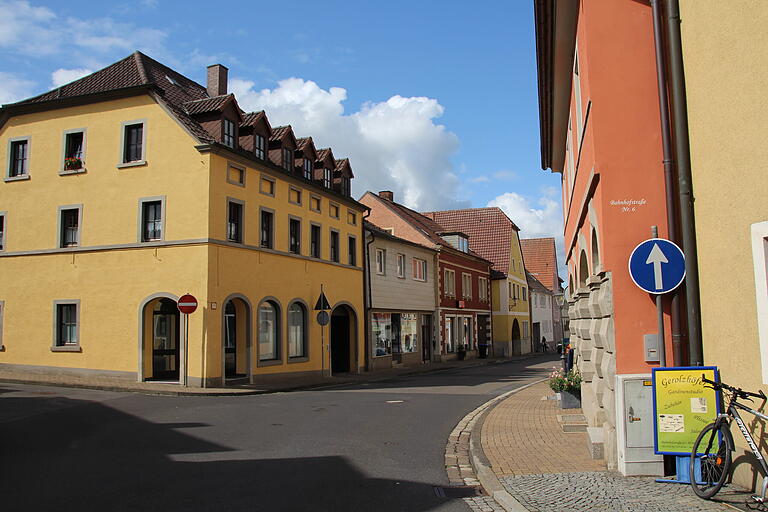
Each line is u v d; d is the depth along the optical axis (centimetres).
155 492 673
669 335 741
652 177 775
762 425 605
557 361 4144
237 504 631
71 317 2084
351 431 1104
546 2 987
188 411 1342
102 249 2041
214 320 1919
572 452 877
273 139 2389
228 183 2027
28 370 2103
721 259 670
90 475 750
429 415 1327
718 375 665
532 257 7444
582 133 964
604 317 812
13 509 605
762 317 605
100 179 2073
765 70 597
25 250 2153
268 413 1326
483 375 2697
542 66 1273
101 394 1653
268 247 2261
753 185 617
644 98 786
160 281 1958
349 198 2864
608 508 587
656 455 704
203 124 2086
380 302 3136
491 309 5056
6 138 2230
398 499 667
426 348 3759
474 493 698
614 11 805
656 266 721
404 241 3397
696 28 708
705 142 696
